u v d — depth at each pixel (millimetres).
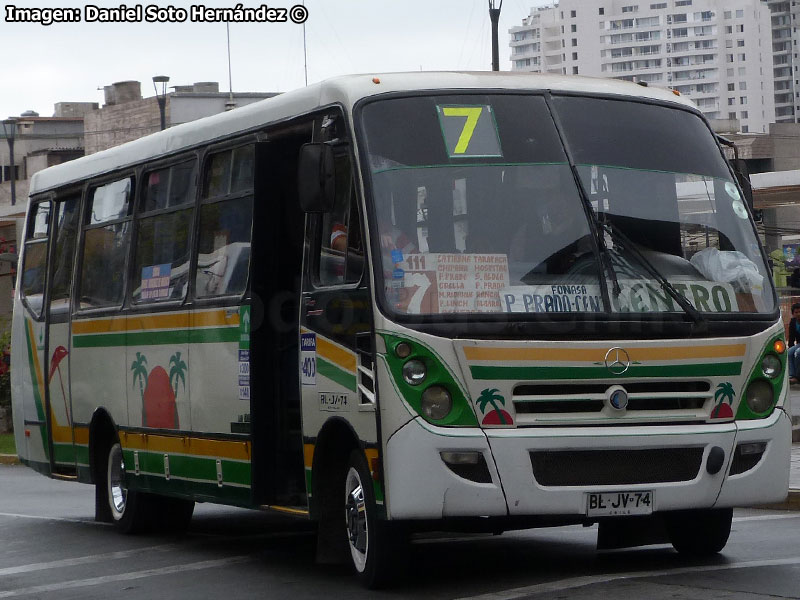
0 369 32344
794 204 41812
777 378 9555
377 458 9047
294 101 10625
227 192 11742
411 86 9695
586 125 9781
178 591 10039
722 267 9641
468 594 9008
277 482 10953
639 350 9078
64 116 102312
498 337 8914
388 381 8922
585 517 9031
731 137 72000
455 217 9227
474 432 8805
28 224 16859
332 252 9805
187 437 12203
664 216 9625
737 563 9938
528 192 9383
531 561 10547
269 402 10953
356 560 9625
